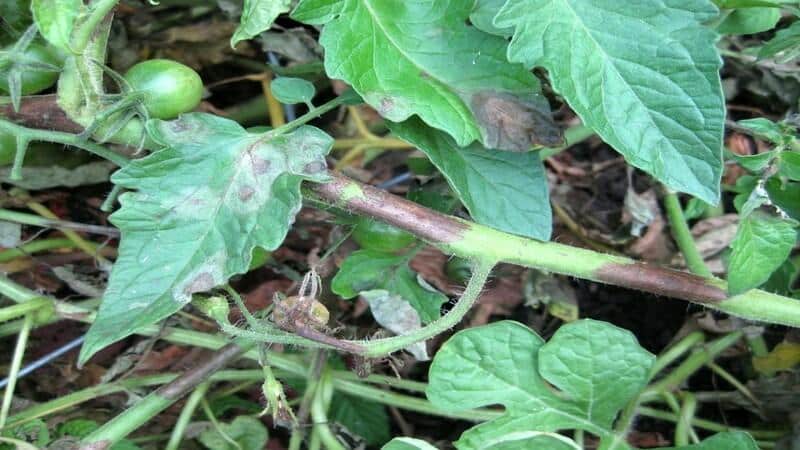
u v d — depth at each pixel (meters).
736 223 0.45
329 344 0.30
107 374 0.41
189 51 0.46
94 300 0.41
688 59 0.28
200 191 0.30
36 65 0.29
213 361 0.35
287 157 0.31
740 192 0.39
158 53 0.46
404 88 0.31
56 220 0.40
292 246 0.46
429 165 0.40
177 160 0.30
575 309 0.45
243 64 0.48
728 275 0.32
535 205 0.33
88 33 0.28
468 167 0.33
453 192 0.40
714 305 0.34
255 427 0.39
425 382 0.44
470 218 0.39
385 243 0.36
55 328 0.44
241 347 0.35
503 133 0.31
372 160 0.48
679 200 0.47
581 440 0.38
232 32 0.46
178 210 0.30
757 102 0.49
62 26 0.28
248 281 0.46
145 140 0.32
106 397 0.42
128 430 0.33
